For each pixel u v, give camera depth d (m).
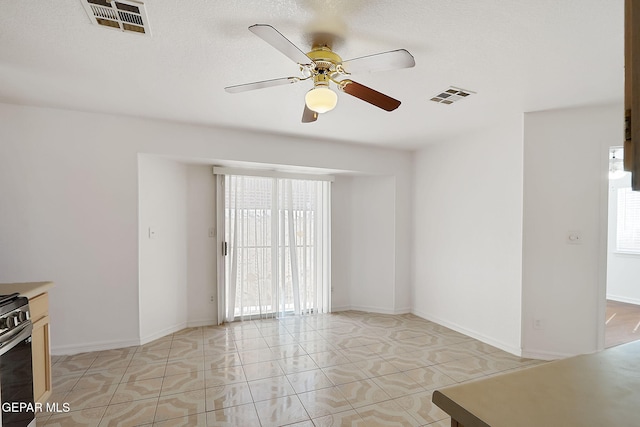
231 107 2.86
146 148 3.18
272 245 4.24
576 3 1.47
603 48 1.86
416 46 1.85
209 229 3.99
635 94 0.55
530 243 2.98
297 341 3.41
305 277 4.39
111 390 2.38
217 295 3.97
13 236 2.80
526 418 0.71
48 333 2.12
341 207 4.68
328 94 1.74
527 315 3.00
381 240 4.53
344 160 4.11
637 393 0.82
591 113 2.83
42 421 2.02
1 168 2.78
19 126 2.81
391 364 2.86
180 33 1.74
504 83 2.35
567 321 2.90
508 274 3.15
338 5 1.50
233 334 3.62
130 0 1.47
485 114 3.00
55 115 2.91
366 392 2.39
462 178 3.70
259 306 4.18
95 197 3.02
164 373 2.66
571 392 0.82
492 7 1.51
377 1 1.47
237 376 2.62
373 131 3.56
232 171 3.96
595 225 2.82
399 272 4.46
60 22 1.64
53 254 2.91
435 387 2.47
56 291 2.92
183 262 3.83
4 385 1.64
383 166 4.34
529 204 2.98
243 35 1.76
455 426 0.77
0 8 1.52
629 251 5.23
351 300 4.72
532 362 2.90
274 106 2.83
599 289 2.81
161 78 2.28
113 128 3.07
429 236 4.19
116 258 3.10
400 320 4.16
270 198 4.24
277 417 2.08
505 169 3.19
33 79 2.30
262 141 3.67
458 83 2.35
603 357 1.03
